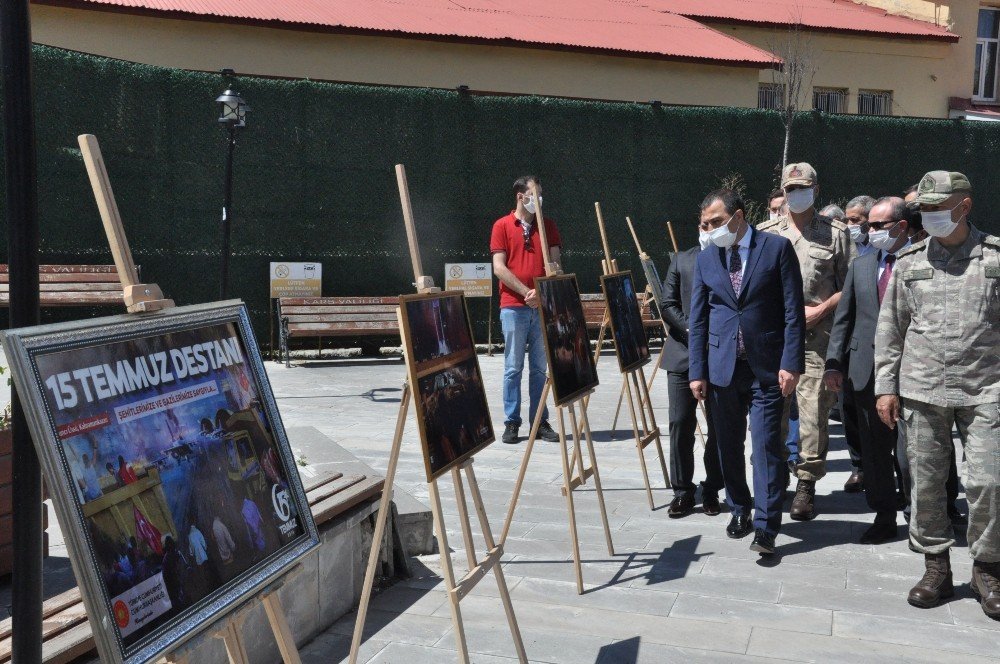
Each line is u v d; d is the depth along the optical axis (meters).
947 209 4.16
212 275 12.77
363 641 4.03
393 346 14.27
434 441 3.42
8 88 2.41
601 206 14.86
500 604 4.46
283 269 13.01
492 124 14.16
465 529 3.55
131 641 2.08
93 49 13.65
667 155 15.15
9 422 4.05
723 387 5.28
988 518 4.22
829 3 23.78
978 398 4.23
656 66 17.45
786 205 6.36
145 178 12.17
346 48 15.36
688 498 5.93
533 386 8.16
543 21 18.16
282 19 14.50
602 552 5.23
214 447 2.51
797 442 6.83
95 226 11.88
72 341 2.12
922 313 4.36
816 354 5.80
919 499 4.46
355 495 4.36
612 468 7.23
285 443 2.84
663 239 15.25
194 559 2.33
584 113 14.64
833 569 4.94
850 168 16.25
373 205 13.62
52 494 1.97
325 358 13.51
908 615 4.32
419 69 15.91
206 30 14.35
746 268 5.19
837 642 4.02
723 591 4.63
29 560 2.41
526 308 7.95
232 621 2.43
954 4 22.48
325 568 4.16
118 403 2.21
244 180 12.87
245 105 10.60
